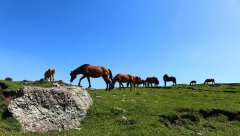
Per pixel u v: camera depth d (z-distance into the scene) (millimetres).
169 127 32344
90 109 33781
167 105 39156
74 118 31594
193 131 32750
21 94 32031
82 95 34531
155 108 36625
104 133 28219
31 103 31281
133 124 31047
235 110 39375
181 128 32812
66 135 27500
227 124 36594
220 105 42094
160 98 45781
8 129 27891
